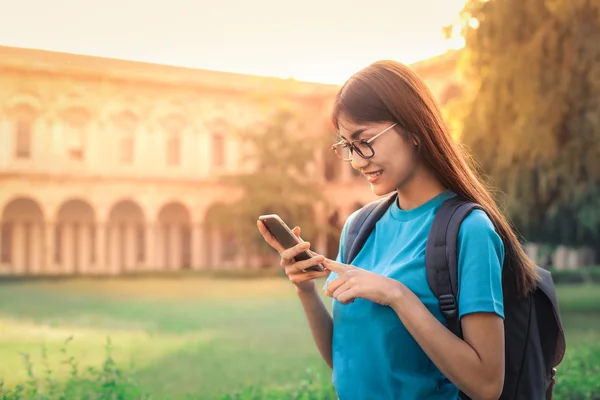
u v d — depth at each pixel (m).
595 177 15.36
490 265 1.85
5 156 44.88
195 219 49.66
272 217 2.02
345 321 2.03
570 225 16.47
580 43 14.91
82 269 48.34
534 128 15.36
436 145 1.96
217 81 48.75
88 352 13.44
